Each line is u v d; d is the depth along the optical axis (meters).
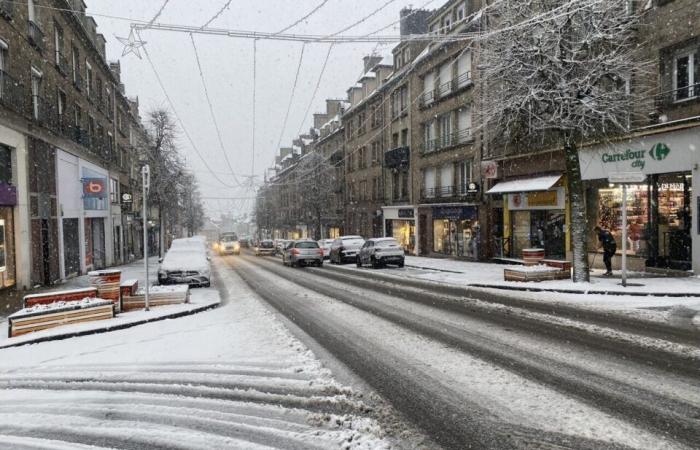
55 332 8.50
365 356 6.68
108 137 31.12
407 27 32.28
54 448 4.02
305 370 6.06
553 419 4.32
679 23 13.90
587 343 6.98
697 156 13.19
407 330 8.28
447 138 27.70
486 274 17.38
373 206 40.38
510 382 5.36
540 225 20.70
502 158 22.22
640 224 15.65
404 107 33.91
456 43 25.84
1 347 7.81
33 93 17.83
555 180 18.50
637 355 6.27
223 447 3.96
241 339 7.91
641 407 4.52
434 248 29.84
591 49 12.98
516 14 12.60
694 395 4.79
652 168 14.70
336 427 4.34
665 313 8.99
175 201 37.75
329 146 54.03
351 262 27.72
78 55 23.92
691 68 13.90
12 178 15.52
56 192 19.22
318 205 45.84
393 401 4.93
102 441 4.14
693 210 13.33
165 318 10.10
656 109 14.58
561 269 14.07
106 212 28.88
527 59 12.49
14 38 15.61
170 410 4.84
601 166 16.64
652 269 14.86
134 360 6.74
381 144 38.09
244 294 14.46
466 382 5.43
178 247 18.09
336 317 9.81
